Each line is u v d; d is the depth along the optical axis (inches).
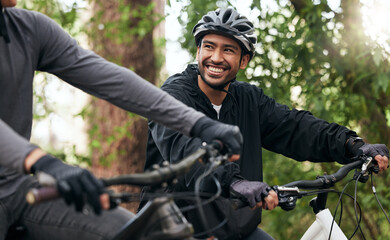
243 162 102.2
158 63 249.4
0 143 57.5
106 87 72.0
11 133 58.1
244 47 101.1
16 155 57.1
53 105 239.9
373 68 215.3
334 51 221.6
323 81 227.5
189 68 104.1
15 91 68.6
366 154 95.3
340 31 222.8
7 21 68.7
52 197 53.1
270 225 236.8
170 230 60.9
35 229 66.6
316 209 95.2
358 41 214.4
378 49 197.2
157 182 58.6
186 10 221.9
